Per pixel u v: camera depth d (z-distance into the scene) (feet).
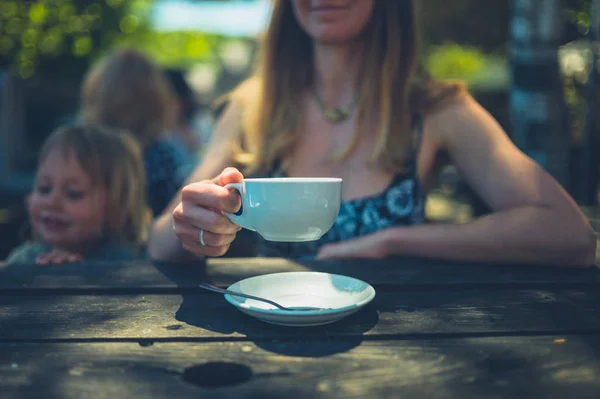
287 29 6.22
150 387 2.30
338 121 6.07
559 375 2.41
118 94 9.14
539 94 7.97
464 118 5.65
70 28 17.47
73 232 6.04
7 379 2.39
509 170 5.14
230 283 3.96
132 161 6.64
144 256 6.71
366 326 3.03
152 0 20.35
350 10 5.67
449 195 18.33
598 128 9.25
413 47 5.84
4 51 17.21
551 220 4.55
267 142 6.11
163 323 3.10
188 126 14.46
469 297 3.62
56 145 5.98
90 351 2.70
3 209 11.87
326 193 3.07
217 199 3.53
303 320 2.88
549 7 7.82
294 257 5.94
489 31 21.39
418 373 2.43
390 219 5.69
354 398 2.19
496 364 2.53
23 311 3.34
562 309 3.36
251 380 2.36
